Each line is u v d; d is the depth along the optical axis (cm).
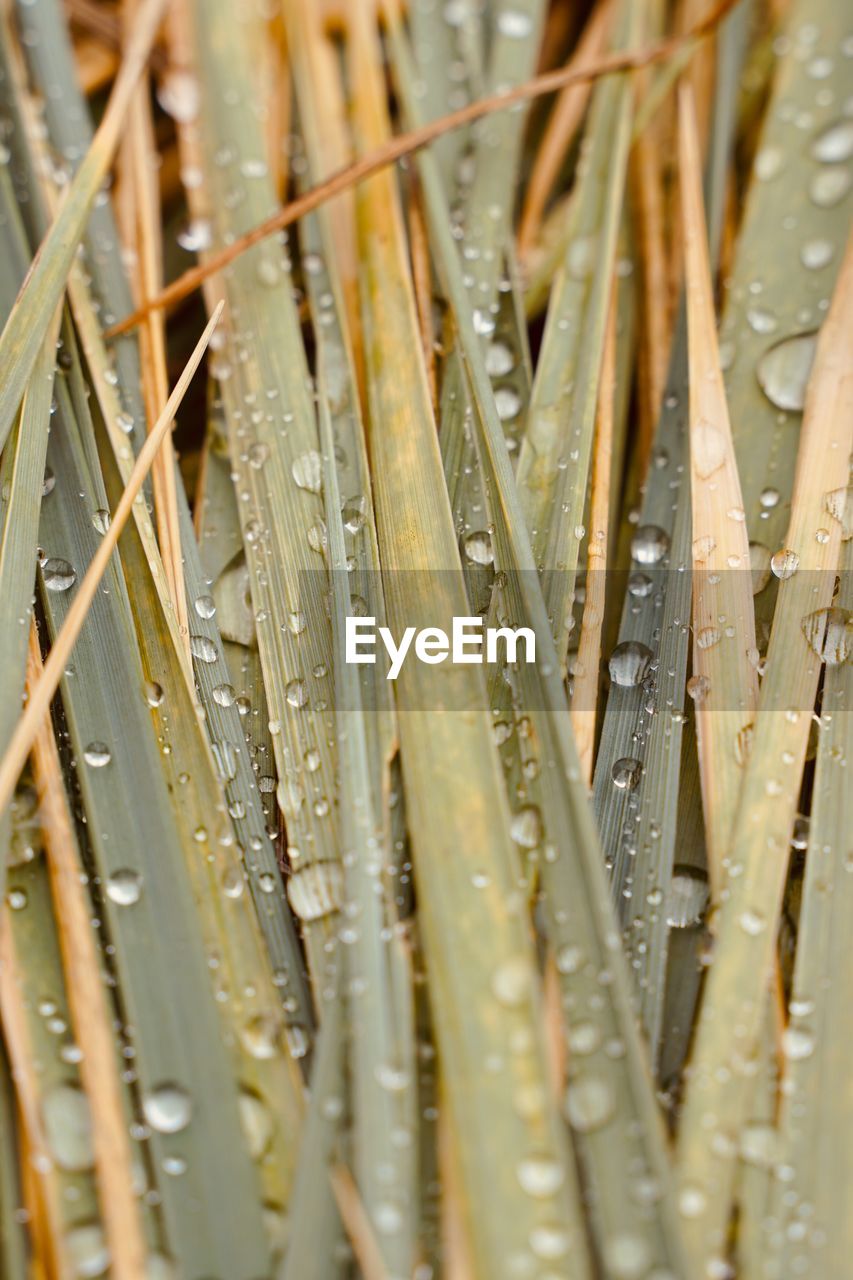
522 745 20
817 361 22
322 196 22
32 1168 20
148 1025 20
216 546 22
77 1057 20
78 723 21
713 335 22
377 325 22
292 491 22
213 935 20
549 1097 19
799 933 20
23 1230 20
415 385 22
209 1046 20
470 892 20
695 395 22
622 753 21
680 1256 19
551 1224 19
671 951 20
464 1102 19
